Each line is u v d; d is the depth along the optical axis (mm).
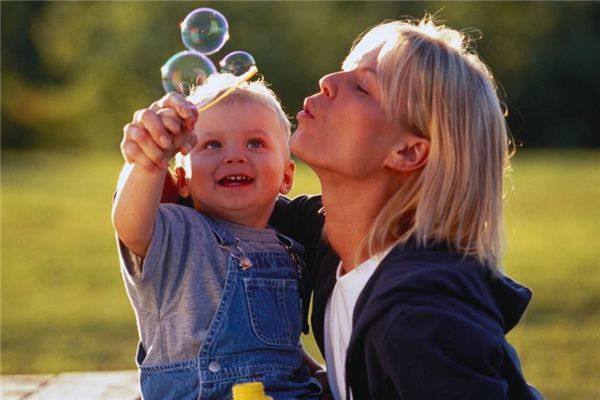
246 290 2789
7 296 10234
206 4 31531
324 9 30703
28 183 22203
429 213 2564
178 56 3109
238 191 2934
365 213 2678
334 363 2777
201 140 2969
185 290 2730
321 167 2672
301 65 30359
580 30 30109
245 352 2752
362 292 2545
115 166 27328
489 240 2609
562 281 10055
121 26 33250
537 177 20500
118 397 4641
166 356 2729
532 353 7113
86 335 8250
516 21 29891
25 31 37000
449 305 2424
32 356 7457
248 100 3010
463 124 2584
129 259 2688
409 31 2689
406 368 2385
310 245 3053
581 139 29984
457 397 2350
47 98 35562
